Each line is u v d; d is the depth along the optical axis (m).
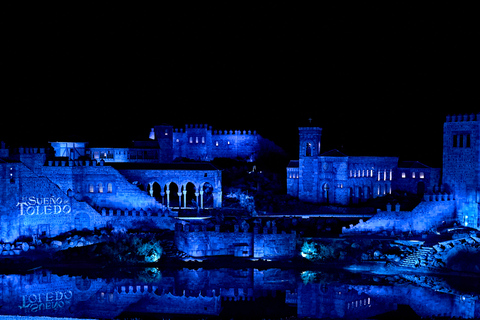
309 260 92.19
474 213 102.62
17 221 96.75
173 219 104.25
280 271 87.81
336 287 79.88
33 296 75.50
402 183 129.25
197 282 82.56
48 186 100.62
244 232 95.75
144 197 109.50
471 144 102.94
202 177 115.94
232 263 91.62
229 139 154.38
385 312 69.69
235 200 122.44
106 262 91.12
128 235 98.19
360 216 110.44
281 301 74.50
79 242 96.31
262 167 149.12
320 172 124.19
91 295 76.25
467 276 84.50
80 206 102.88
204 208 115.50
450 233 99.06
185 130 151.25
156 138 146.25
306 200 125.50
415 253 91.00
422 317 67.44
